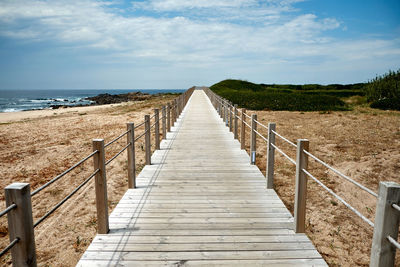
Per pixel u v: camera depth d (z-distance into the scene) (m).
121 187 6.15
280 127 13.05
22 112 29.52
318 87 63.16
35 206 5.33
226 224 3.65
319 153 8.67
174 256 2.95
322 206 5.30
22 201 2.01
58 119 16.92
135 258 2.92
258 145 9.94
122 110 21.91
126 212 4.01
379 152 8.52
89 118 16.62
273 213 3.99
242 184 5.21
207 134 10.47
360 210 5.21
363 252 3.91
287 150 9.23
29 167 7.63
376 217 1.98
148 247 3.12
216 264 2.81
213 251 3.04
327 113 18.14
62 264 3.59
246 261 2.87
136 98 59.81
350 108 22.19
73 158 8.48
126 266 2.79
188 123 13.30
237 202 4.37
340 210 5.14
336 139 10.38
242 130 7.97
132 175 4.91
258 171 6.02
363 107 23.31
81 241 4.09
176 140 9.35
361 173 6.91
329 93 45.91
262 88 64.56
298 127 13.03
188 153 7.56
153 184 5.19
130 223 3.68
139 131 12.45
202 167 6.29
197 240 3.26
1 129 13.21
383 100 22.95
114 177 6.74
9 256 3.95
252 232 3.45
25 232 2.04
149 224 3.65
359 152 8.60
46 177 6.88
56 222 4.66
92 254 3.00
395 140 10.01
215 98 20.03
